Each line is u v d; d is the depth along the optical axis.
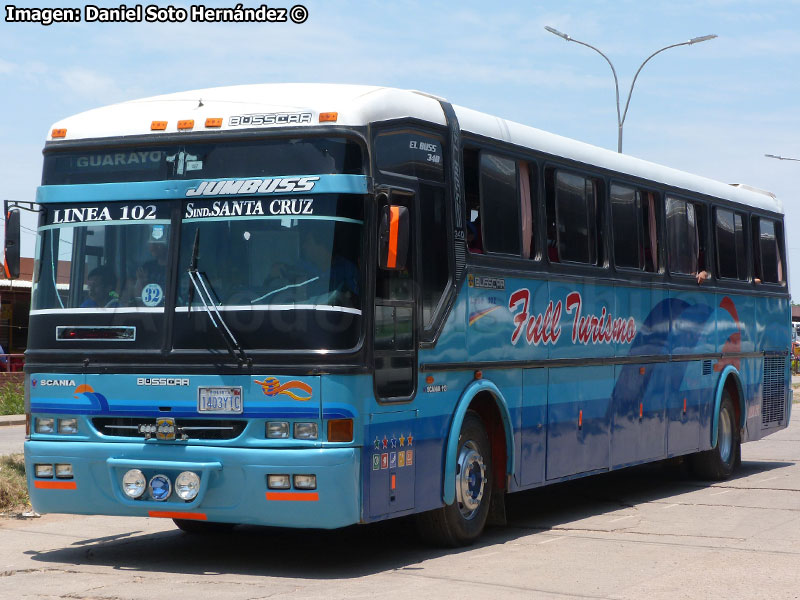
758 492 13.77
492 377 9.90
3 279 33.06
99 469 8.51
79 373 8.59
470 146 9.80
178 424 8.28
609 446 12.09
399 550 9.47
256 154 8.34
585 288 11.62
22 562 8.89
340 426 7.96
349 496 7.95
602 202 12.16
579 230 11.65
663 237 13.61
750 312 16.19
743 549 9.50
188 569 8.57
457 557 9.12
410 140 8.89
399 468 8.55
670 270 13.76
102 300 8.60
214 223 8.37
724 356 15.20
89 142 8.82
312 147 8.23
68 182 8.86
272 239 8.21
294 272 8.12
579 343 11.48
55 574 8.35
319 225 8.12
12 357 33.22
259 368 8.05
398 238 8.07
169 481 8.26
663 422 13.41
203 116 8.52
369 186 8.23
